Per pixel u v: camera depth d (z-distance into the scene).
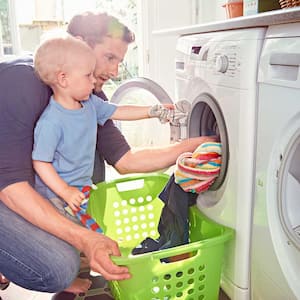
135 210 1.61
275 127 0.99
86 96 1.18
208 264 1.19
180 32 1.53
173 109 1.52
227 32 1.20
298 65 0.88
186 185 1.29
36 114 1.13
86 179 1.33
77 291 1.41
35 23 2.79
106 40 1.22
